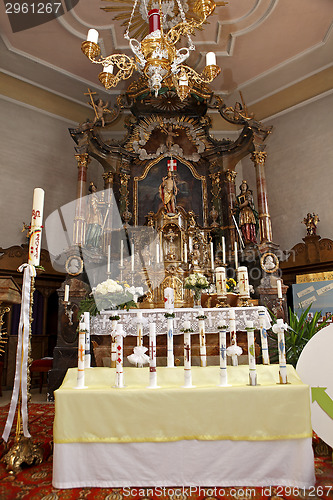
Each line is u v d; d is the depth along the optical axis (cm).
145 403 288
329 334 336
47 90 1072
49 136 1080
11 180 990
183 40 945
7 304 388
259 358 554
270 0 834
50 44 942
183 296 714
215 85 1109
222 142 1015
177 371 339
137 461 281
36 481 292
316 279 859
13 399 327
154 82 525
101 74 597
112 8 845
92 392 289
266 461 281
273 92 1106
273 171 1111
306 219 974
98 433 283
